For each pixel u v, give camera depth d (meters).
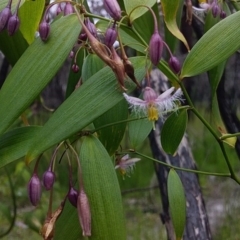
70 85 0.21
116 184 0.16
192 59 0.18
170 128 0.21
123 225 0.16
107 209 0.16
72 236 0.18
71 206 0.18
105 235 0.16
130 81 0.16
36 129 0.17
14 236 0.60
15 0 0.18
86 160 0.16
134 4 0.18
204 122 0.20
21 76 0.16
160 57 0.16
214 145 0.68
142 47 0.20
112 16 0.16
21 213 0.63
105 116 0.18
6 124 0.16
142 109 0.18
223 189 0.67
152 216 0.64
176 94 0.18
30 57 0.16
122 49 0.16
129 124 0.22
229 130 0.31
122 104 0.19
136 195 0.69
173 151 0.21
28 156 0.15
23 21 0.19
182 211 0.20
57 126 0.16
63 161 0.53
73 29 0.16
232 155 0.72
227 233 0.55
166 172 0.31
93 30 0.17
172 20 0.19
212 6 0.22
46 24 0.16
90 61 0.18
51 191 0.17
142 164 0.71
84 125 0.16
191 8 0.22
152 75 0.31
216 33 0.17
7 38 0.23
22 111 0.16
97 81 0.16
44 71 0.16
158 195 0.68
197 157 0.69
